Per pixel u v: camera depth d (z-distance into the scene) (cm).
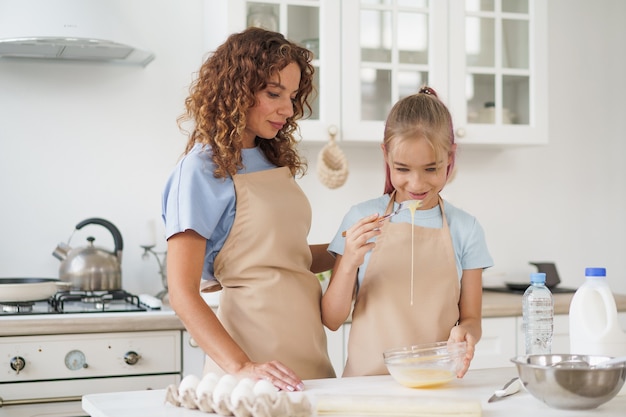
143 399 155
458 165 365
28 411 257
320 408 144
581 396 144
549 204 379
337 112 316
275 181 198
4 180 315
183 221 182
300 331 192
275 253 192
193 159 189
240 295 192
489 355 303
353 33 317
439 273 196
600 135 386
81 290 297
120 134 326
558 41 381
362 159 352
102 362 264
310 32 315
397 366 164
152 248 329
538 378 146
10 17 287
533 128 340
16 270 315
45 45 299
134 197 327
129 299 311
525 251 374
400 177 190
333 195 348
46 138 319
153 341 270
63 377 260
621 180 389
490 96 336
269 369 164
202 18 335
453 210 204
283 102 193
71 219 321
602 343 172
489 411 145
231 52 192
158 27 330
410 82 326
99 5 294
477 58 334
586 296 176
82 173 322
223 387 144
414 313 194
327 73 315
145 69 329
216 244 194
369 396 149
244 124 189
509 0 338
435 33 328
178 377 272
